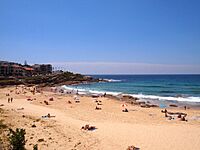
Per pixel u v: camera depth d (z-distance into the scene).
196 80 164.62
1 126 23.09
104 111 42.56
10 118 27.91
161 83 135.75
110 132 25.97
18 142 16.53
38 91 82.38
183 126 29.81
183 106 51.25
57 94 75.25
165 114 38.47
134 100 61.25
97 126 28.80
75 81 141.38
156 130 27.17
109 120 34.03
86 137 23.55
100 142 22.19
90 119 34.38
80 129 26.84
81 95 72.94
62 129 25.91
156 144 22.06
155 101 59.94
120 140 23.08
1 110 34.09
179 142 22.67
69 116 36.41
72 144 20.80
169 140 23.27
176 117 37.41
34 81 122.88
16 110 39.94
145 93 80.50
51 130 24.75
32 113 37.78
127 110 43.16
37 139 20.98
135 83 140.62
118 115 38.62
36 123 27.27
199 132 26.28
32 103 52.25
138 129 27.55
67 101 56.34
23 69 166.62
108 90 94.19
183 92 82.62
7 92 78.69
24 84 115.62
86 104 51.66
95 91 89.31
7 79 117.56
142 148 20.97
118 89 98.44
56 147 19.56
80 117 35.81
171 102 58.09
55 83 130.38
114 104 52.00
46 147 19.27
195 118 37.03
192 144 22.12
